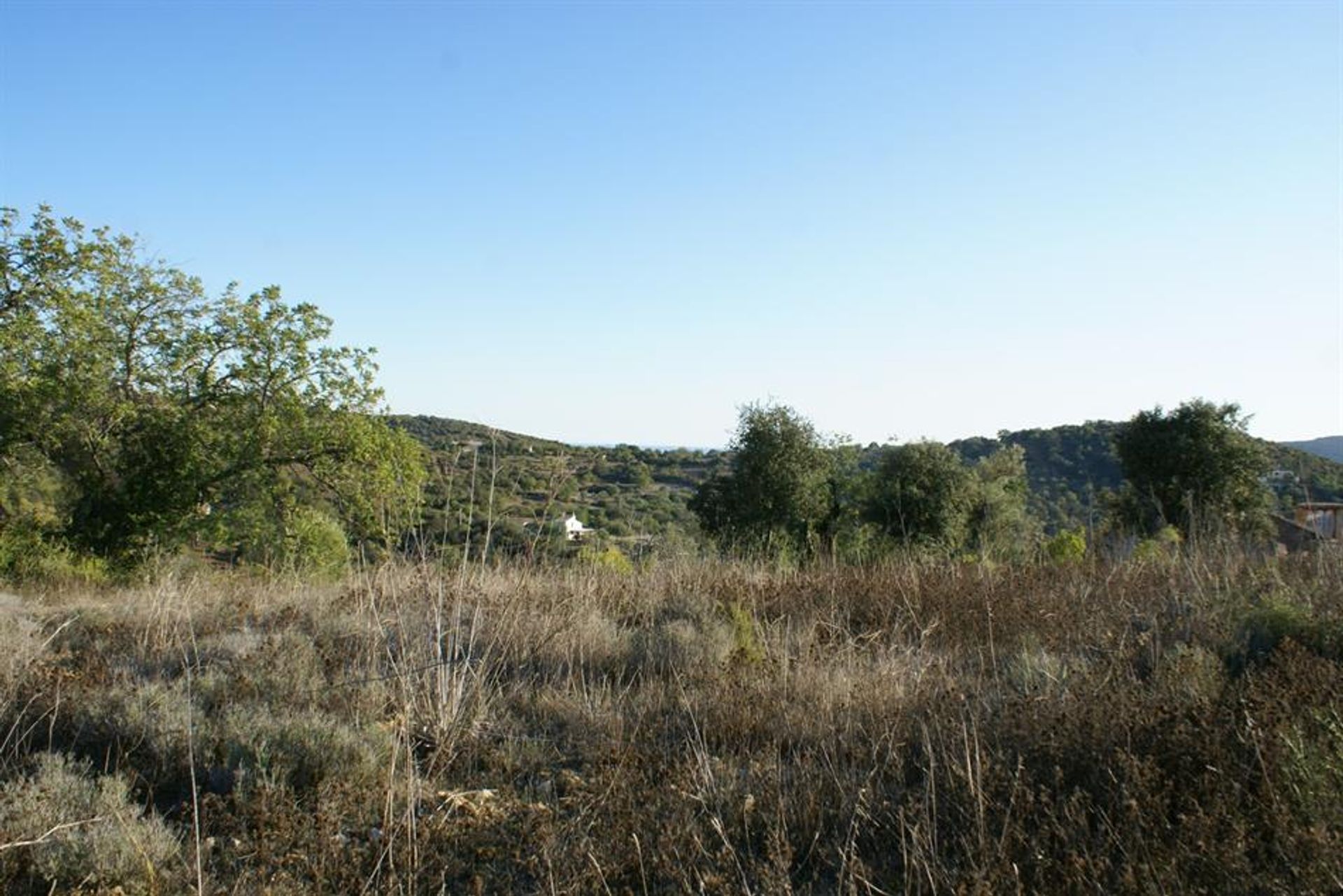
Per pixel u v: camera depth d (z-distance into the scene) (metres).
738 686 5.50
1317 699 4.22
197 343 20.62
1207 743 3.78
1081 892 3.01
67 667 6.14
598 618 7.35
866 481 23.75
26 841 3.40
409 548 7.80
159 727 4.66
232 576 11.83
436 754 4.61
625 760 4.37
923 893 3.18
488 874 3.52
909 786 4.12
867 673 5.64
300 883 3.36
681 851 3.51
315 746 4.41
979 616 7.40
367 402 21.16
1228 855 3.04
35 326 19.73
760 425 24.53
